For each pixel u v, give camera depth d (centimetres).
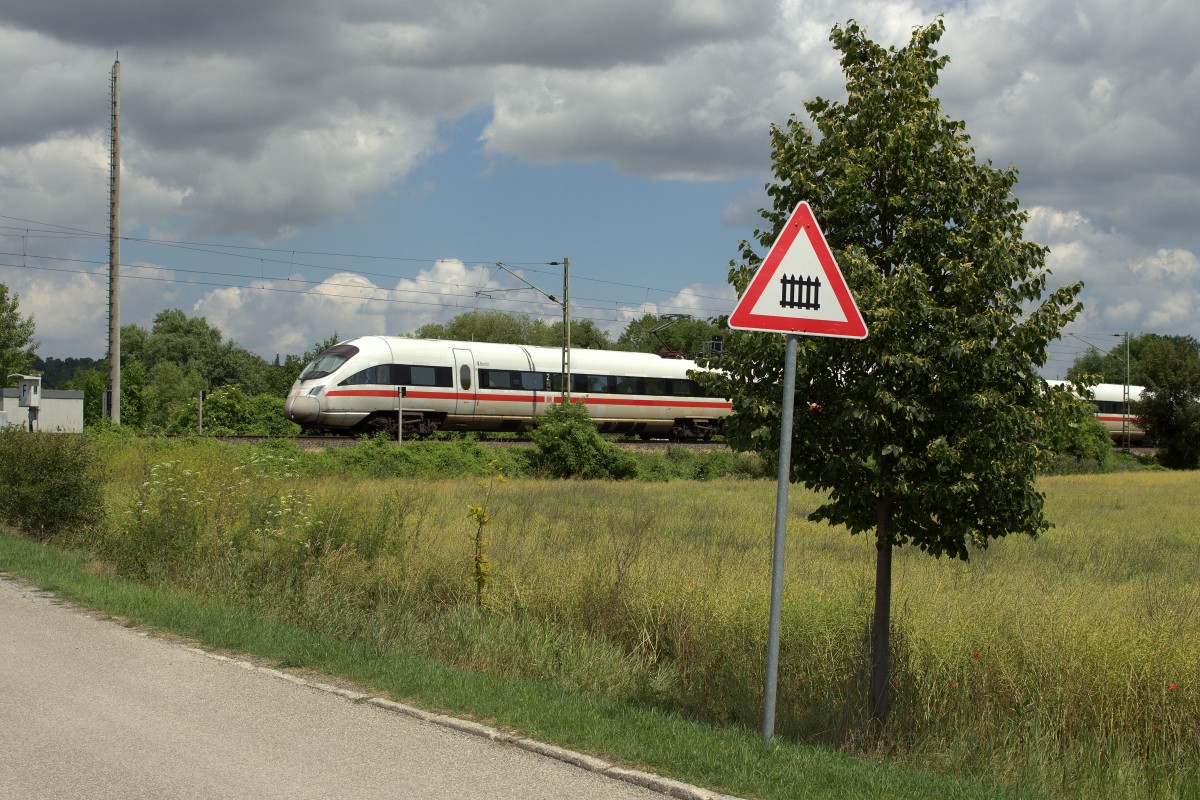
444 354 3947
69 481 1588
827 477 724
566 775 541
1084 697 758
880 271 725
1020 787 625
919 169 709
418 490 1991
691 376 773
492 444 3788
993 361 675
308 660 801
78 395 4194
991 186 725
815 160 742
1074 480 4412
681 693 843
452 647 927
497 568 1159
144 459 2062
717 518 2106
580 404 3909
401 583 1141
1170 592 1138
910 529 736
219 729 613
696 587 1041
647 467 3916
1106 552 1695
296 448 3088
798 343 705
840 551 1579
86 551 1426
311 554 1216
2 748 567
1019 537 1881
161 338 10119
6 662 773
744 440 739
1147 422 6894
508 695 706
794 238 615
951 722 750
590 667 879
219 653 828
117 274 3331
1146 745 711
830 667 848
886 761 657
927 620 895
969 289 693
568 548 1348
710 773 541
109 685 712
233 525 1283
